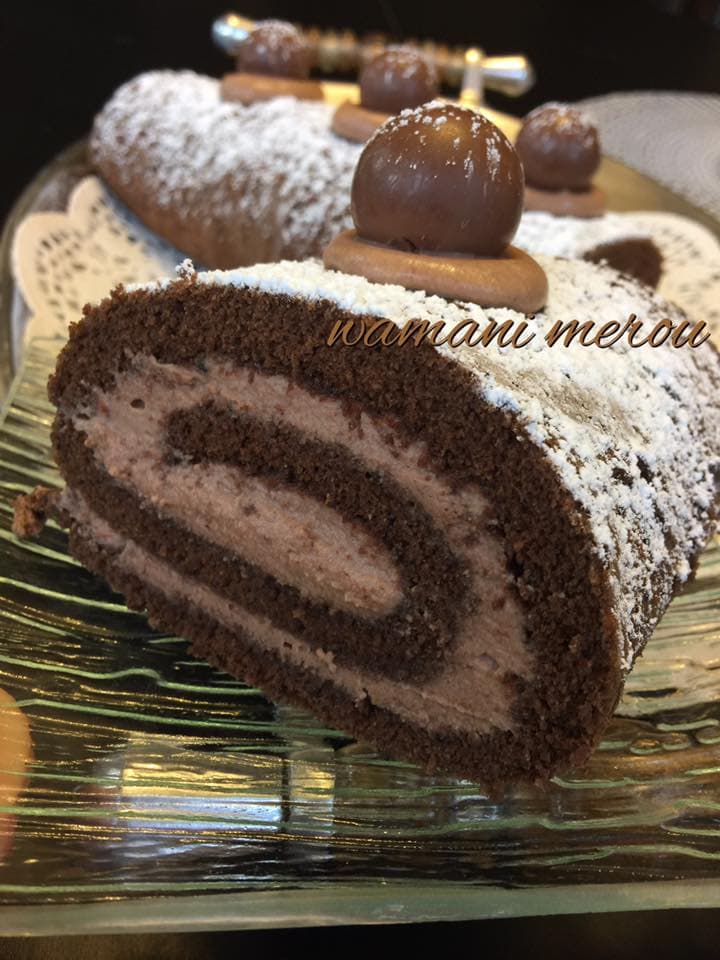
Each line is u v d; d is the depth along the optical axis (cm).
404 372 11
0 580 13
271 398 12
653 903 10
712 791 11
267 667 13
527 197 21
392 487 12
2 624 13
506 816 11
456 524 11
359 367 11
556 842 10
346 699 12
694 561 13
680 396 13
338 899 9
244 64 25
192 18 36
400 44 31
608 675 10
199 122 24
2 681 12
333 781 11
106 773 11
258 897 9
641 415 12
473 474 11
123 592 14
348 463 12
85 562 14
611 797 11
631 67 40
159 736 12
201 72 32
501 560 11
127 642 13
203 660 13
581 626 11
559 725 11
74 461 14
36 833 10
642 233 22
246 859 10
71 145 27
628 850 10
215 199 23
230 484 13
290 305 11
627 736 12
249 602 13
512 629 11
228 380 12
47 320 18
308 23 37
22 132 27
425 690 12
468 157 11
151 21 35
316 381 11
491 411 10
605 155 31
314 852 10
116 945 9
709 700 13
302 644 13
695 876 10
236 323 12
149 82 26
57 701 12
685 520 12
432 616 12
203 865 10
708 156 33
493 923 10
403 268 11
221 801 11
